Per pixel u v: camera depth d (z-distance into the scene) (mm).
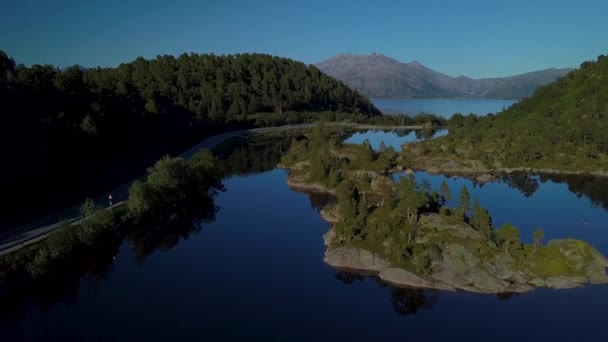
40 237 82625
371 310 67812
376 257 80125
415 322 64438
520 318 64625
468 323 63969
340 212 101875
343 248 83938
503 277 73438
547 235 99750
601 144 179750
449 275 73875
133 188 101938
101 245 88938
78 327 63969
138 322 65000
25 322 65750
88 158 126000
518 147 179875
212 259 86812
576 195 136000
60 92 138375
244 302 70375
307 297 71750
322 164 152625
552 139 190125
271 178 157750
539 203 126688
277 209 120062
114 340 60750
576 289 71562
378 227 85688
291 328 63344
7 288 69500
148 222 103688
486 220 83000
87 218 87688
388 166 166125
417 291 72062
